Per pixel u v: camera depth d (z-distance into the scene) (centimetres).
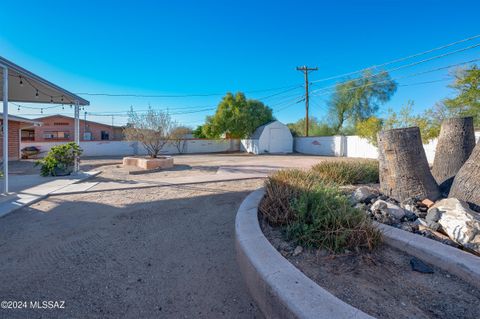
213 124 2633
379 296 176
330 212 260
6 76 585
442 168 444
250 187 697
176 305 204
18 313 194
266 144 2545
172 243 326
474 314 157
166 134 1362
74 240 336
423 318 154
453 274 196
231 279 239
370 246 235
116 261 278
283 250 243
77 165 966
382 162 423
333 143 2234
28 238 342
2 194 571
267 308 176
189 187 705
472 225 240
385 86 2434
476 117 1153
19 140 1609
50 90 842
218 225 390
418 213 324
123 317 190
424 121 1050
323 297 153
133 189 677
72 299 212
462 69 1253
